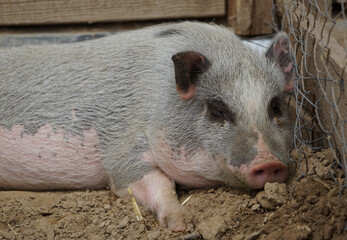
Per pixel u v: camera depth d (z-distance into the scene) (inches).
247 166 233.8
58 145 280.4
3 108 290.4
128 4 360.8
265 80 256.7
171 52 277.4
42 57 303.0
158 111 265.6
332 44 248.7
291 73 267.3
